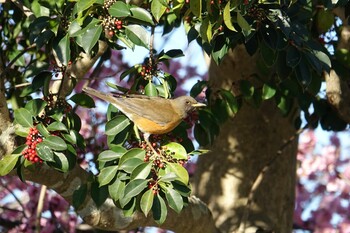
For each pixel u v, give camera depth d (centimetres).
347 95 1279
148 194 933
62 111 1011
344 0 1020
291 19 1048
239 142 1411
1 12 1315
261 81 1293
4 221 1579
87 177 1078
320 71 1041
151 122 1021
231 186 1409
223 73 1377
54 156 966
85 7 943
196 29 1019
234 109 1185
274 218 1401
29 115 967
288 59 1045
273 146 1413
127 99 1032
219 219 1398
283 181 1421
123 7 958
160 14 984
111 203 1087
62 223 1573
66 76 1075
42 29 1021
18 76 1294
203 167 1437
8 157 951
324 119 1327
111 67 1769
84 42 959
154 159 959
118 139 1014
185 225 1149
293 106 1355
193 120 1166
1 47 1281
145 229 1716
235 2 933
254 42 1046
